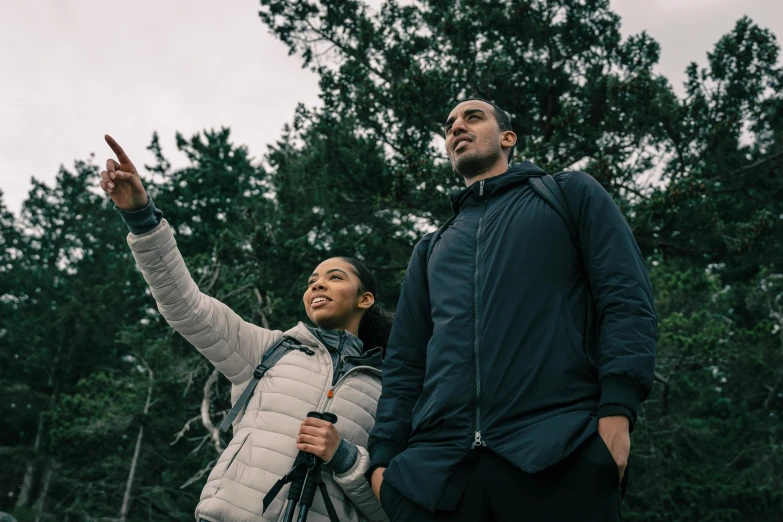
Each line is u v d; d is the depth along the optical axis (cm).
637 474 1174
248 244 1217
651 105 1051
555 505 173
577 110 1038
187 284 263
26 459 2258
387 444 215
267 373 268
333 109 1203
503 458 183
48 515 1952
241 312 1171
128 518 1689
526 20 1216
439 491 185
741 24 1238
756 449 1439
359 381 269
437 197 1039
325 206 1200
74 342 2558
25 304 3136
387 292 1122
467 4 1221
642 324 185
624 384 177
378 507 235
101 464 1717
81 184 3797
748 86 1222
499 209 225
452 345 204
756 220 1051
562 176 228
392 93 1105
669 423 1293
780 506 1040
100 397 1803
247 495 235
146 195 255
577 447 174
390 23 1284
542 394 187
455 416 193
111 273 2870
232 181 2689
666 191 975
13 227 3562
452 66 1249
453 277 218
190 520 1711
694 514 1052
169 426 1689
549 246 208
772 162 1177
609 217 206
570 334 195
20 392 2494
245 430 251
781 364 1524
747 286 1839
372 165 1116
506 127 263
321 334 282
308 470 226
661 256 1255
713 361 1250
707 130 1168
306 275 1114
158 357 1644
